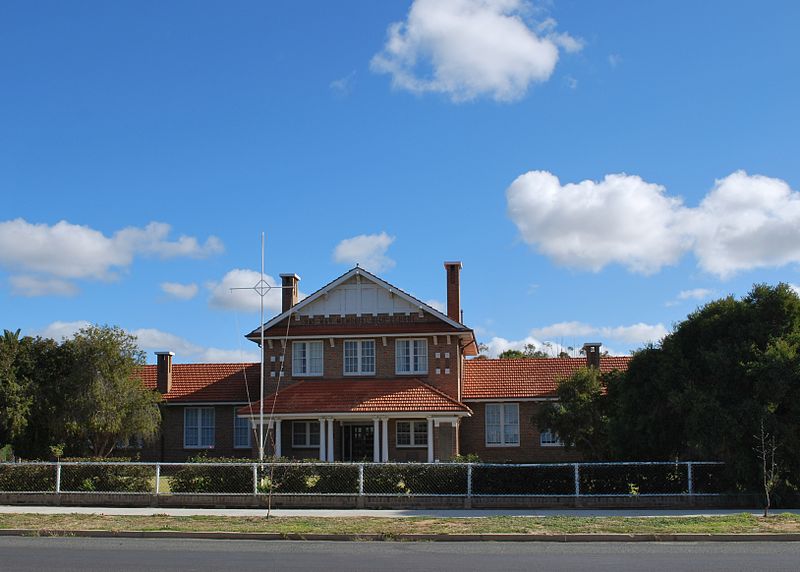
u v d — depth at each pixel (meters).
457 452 39.25
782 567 14.24
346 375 41.59
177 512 22.86
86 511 23.22
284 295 44.66
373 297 41.91
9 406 36.38
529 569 14.23
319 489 24.73
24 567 14.47
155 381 46.81
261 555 16.03
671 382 25.84
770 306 25.44
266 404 39.44
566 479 23.98
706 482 23.67
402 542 18.05
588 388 37.41
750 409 23.33
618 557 15.61
